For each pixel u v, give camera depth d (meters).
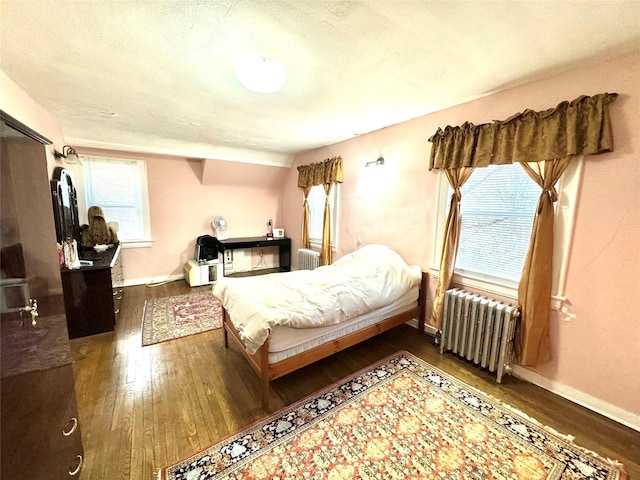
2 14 1.28
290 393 1.94
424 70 1.81
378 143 3.28
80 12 1.27
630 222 1.61
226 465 1.38
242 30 1.41
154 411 1.73
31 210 0.99
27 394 0.92
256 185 5.29
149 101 2.43
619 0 1.14
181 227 4.68
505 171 2.22
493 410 1.78
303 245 4.76
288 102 2.41
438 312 2.57
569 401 1.89
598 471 1.38
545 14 1.25
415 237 2.94
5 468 0.80
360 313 2.27
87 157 3.80
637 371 1.63
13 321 0.86
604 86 1.65
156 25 1.38
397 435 1.58
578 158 1.76
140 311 3.34
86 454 1.42
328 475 1.33
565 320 1.89
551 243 1.88
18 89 2.13
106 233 3.70
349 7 1.23
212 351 2.47
